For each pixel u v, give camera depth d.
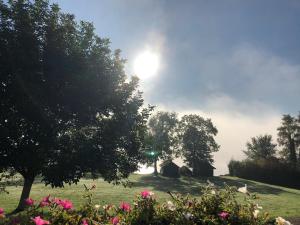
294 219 23.33
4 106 25.98
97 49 30.17
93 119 29.25
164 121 80.38
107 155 28.39
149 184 49.09
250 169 71.62
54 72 27.17
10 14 28.30
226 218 8.48
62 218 7.09
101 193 36.00
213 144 82.31
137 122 30.97
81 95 27.61
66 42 29.20
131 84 30.95
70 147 27.61
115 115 29.94
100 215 7.80
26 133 26.44
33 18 29.05
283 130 111.38
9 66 26.03
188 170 70.25
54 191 36.91
